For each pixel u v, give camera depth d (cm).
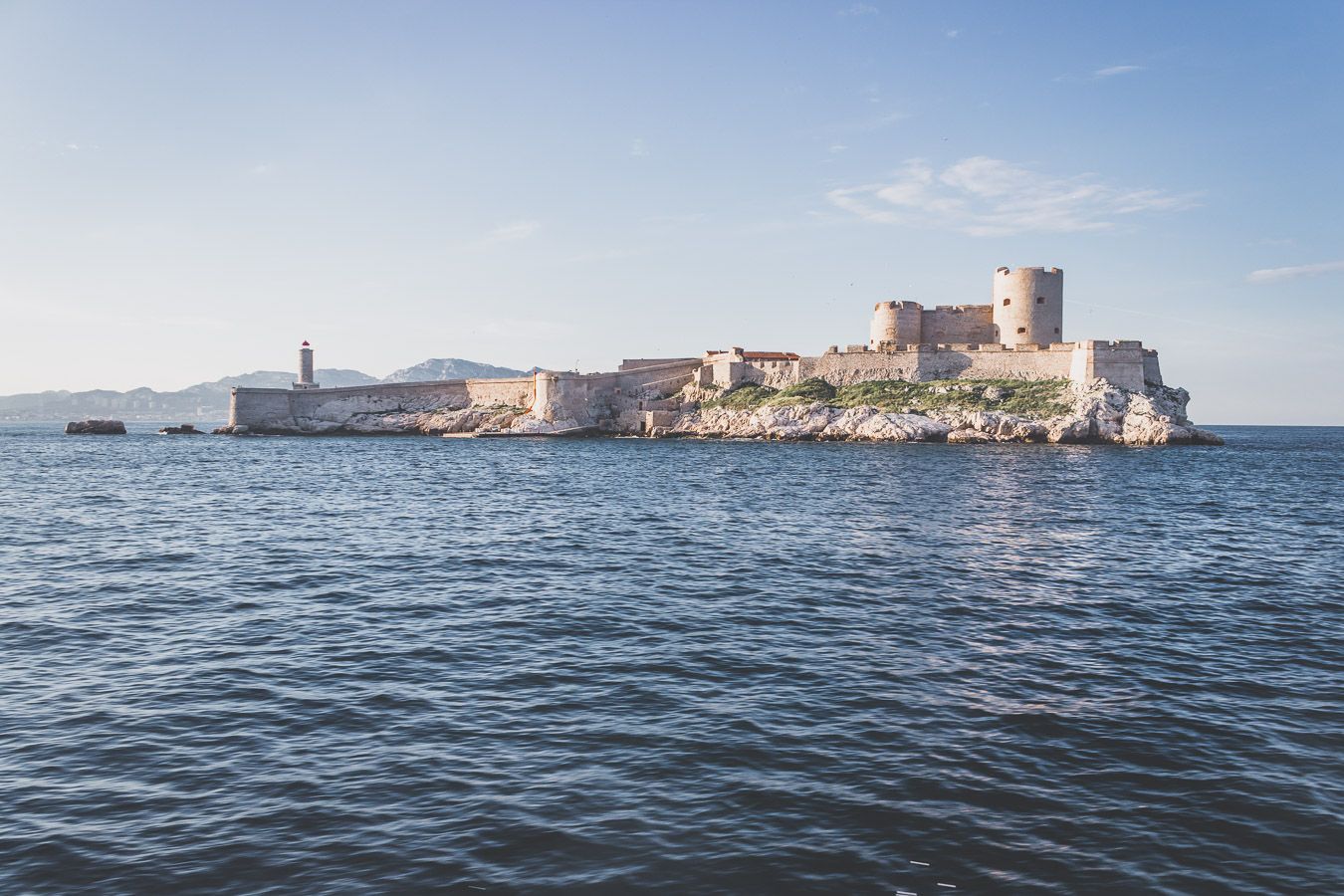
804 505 4509
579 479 6116
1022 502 4684
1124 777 1255
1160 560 3006
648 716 1483
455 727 1430
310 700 1557
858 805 1157
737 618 2148
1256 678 1719
